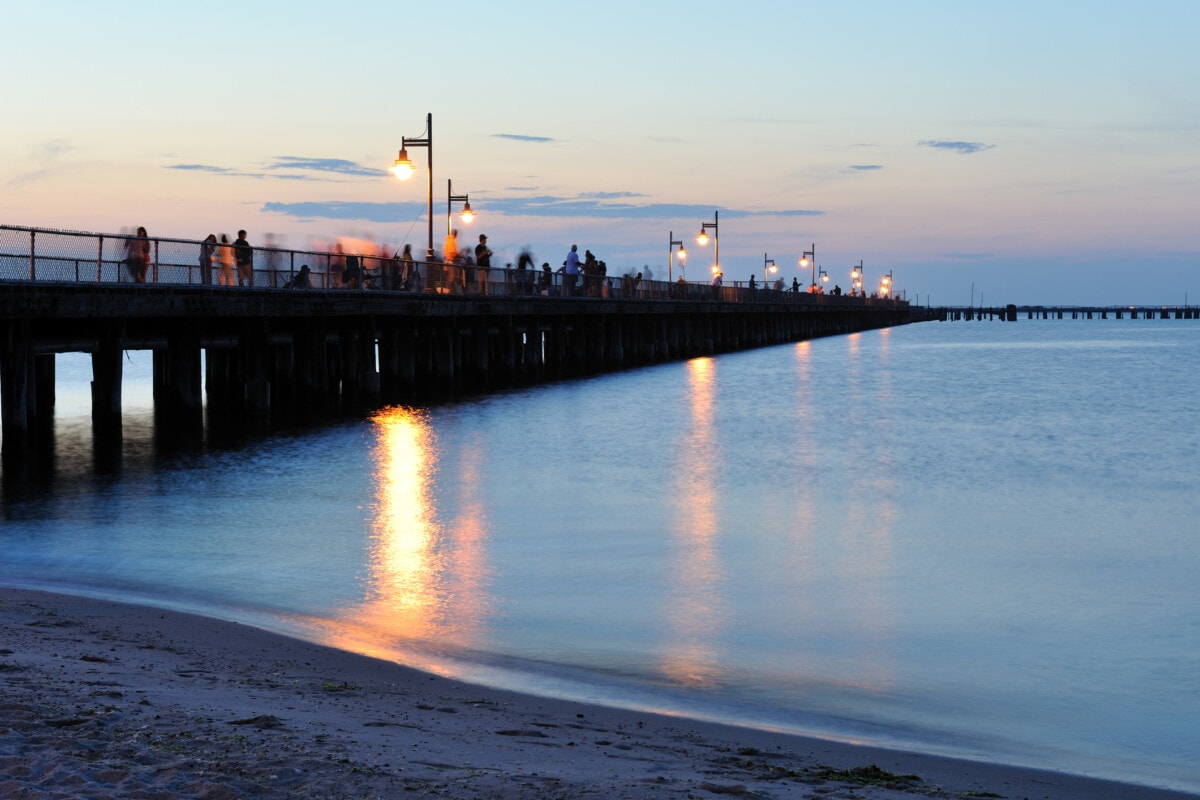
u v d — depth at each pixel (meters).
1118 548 20.36
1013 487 27.55
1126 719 11.52
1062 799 8.92
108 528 20.58
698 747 9.60
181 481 25.94
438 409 43.62
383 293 42.31
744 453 33.56
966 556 19.53
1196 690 12.49
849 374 71.88
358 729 9.10
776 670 12.92
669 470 29.75
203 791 7.09
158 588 16.23
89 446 31.61
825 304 143.88
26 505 22.75
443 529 21.11
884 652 13.79
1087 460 32.69
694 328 94.56
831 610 15.81
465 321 54.34
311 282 38.78
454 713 10.19
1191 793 9.32
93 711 8.80
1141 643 14.37
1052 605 16.27
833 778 8.80
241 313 34.44
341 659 12.30
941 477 29.12
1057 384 64.06
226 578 16.91
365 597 15.89
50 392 39.03
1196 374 73.19
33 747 7.77
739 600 16.28
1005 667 13.25
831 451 34.34
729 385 61.00
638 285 72.44
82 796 6.82
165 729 8.43
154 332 35.03
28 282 26.16
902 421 43.44
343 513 22.42
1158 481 28.55
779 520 22.77
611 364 72.31
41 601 14.57
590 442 34.97
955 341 138.38
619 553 19.31
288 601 15.59
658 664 12.99
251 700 9.92
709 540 20.59
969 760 9.99
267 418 37.47
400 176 45.97
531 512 23.16
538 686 11.90
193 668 11.25
